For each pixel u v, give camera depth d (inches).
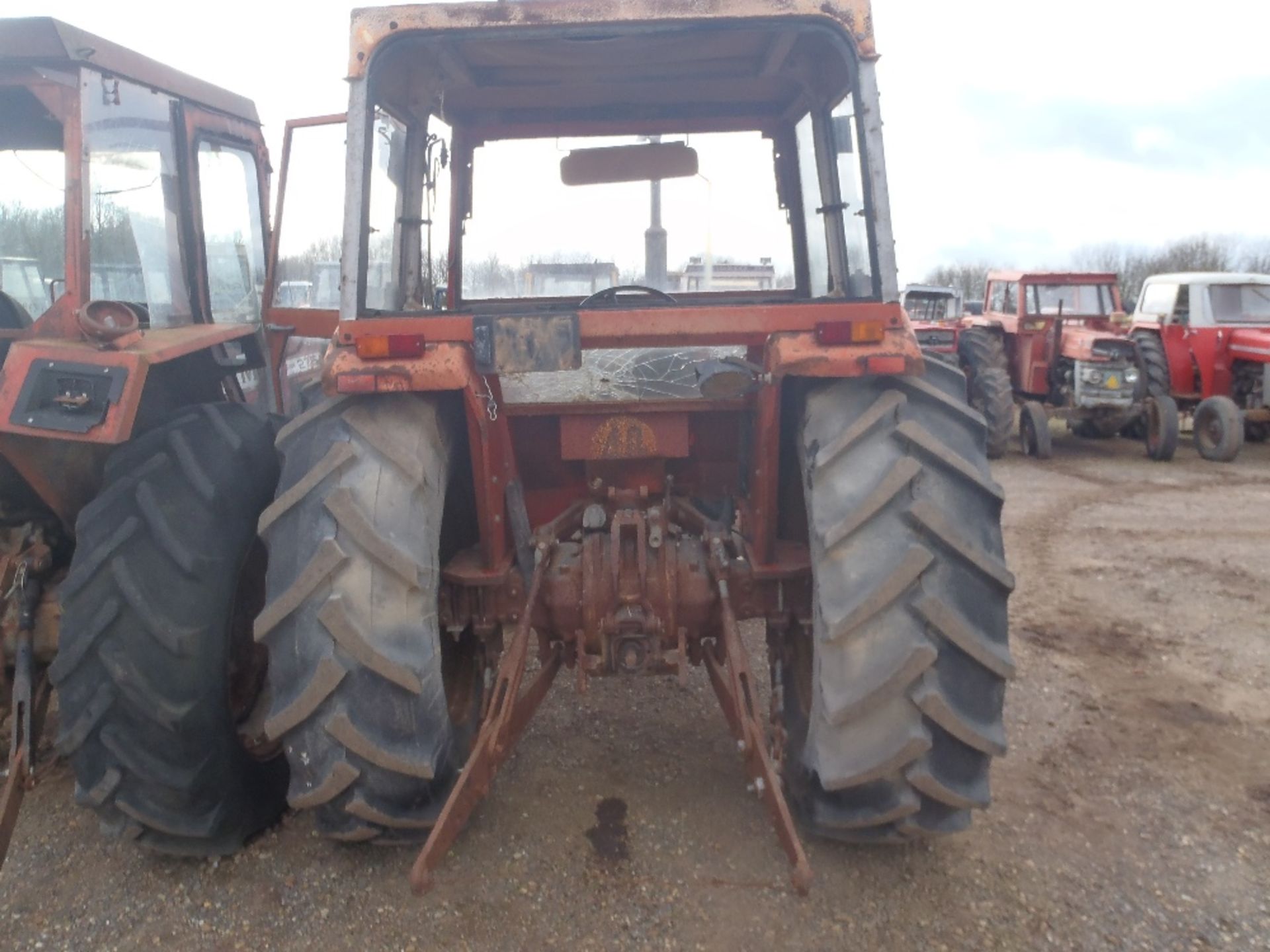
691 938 101.2
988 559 95.3
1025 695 162.7
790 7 102.0
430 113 136.2
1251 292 458.6
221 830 111.5
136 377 105.8
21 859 116.4
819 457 98.5
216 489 111.7
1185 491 348.5
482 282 149.8
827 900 107.0
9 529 122.5
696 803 127.1
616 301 141.6
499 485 120.6
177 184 149.9
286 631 96.4
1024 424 439.2
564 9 102.5
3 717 124.6
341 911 106.1
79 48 117.6
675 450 133.0
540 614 120.4
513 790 130.6
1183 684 167.6
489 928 103.0
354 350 101.9
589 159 147.2
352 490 97.7
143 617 103.4
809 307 102.0
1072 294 482.9
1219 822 123.9
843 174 127.0
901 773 97.3
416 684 97.0
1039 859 115.4
